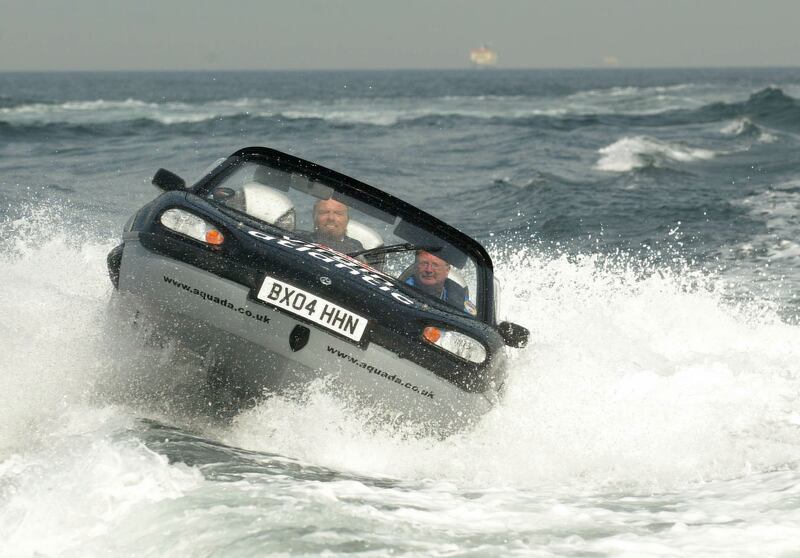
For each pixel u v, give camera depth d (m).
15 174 35.50
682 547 6.16
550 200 33.16
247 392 9.77
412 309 9.86
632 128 80.62
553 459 9.67
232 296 9.26
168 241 9.63
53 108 110.94
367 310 9.40
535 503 7.61
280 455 8.81
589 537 6.37
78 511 6.20
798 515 7.09
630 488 8.70
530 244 25.55
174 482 6.71
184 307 9.43
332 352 9.32
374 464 9.41
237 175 11.44
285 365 9.41
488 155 53.00
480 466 9.48
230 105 131.38
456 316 10.58
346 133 70.06
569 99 163.88
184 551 5.58
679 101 144.75
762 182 41.38
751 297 18.94
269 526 5.90
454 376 9.66
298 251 10.06
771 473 9.03
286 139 62.81
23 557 5.66
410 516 6.55
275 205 11.16
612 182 41.06
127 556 5.61
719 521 6.97
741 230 27.48
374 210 11.38
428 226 11.45
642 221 29.47
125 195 29.67
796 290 19.55
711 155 55.16
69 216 23.61
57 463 7.07
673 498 8.09
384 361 9.40
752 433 10.77
